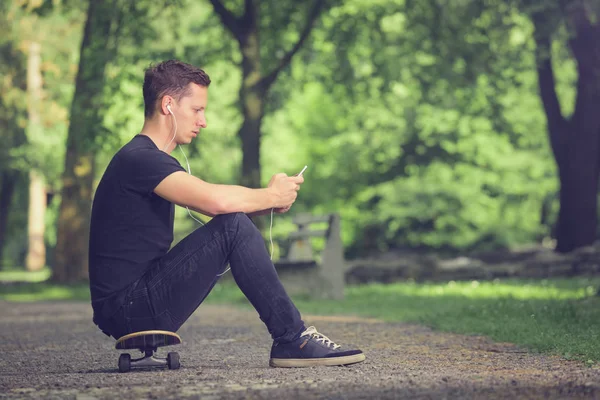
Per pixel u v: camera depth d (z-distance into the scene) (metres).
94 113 18.97
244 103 19.77
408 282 21.23
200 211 4.86
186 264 4.83
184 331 8.80
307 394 4.03
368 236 33.41
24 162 33.22
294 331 5.14
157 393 4.11
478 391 4.05
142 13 19.88
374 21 21.98
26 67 31.56
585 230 23.23
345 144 31.47
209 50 22.61
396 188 31.05
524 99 31.36
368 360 5.54
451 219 30.78
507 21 20.88
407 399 3.87
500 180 31.75
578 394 3.93
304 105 33.25
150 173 4.80
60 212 23.52
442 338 7.25
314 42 23.67
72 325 10.41
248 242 4.93
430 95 24.34
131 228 4.85
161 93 4.96
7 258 52.72
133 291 4.83
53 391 4.29
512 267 21.30
